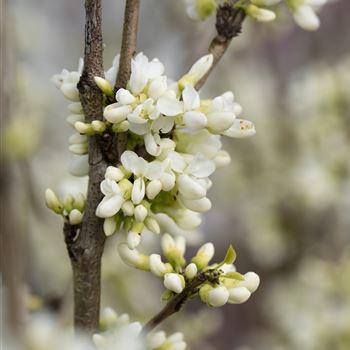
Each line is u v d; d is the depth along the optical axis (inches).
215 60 16.5
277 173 33.0
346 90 30.8
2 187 17.9
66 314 19.5
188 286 15.1
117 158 15.5
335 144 31.2
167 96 15.2
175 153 15.4
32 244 23.6
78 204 15.9
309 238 32.6
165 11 33.6
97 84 15.2
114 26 37.8
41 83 30.8
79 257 15.8
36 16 33.0
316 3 17.7
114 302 25.3
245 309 38.4
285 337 30.5
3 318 15.2
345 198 30.8
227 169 33.9
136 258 15.7
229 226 39.9
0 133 19.9
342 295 28.3
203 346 29.0
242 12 16.6
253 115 33.1
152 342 16.0
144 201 15.4
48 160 27.6
